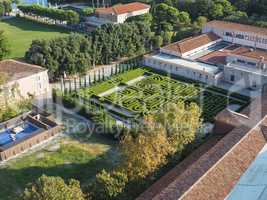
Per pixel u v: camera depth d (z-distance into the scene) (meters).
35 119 89.50
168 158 66.44
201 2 156.12
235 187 53.84
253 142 63.41
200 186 53.22
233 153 59.94
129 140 64.62
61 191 51.88
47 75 108.25
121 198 58.00
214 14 153.38
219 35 132.12
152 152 62.66
